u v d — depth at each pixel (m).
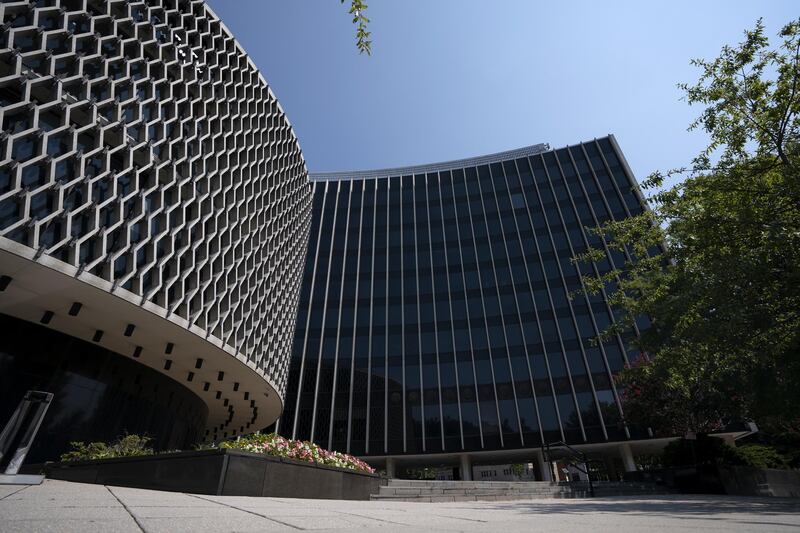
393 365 40.44
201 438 27.58
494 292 43.66
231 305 20.41
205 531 2.88
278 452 10.59
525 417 36.12
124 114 17.42
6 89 14.56
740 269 10.84
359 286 46.22
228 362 20.95
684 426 24.34
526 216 48.50
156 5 20.06
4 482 6.48
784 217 11.53
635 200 45.81
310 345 42.28
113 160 16.73
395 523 3.85
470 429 36.38
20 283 13.99
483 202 50.91
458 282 45.12
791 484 23.05
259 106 26.00
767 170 12.77
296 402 39.12
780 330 11.87
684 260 13.67
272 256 25.64
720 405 21.44
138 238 16.48
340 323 43.59
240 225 22.06
